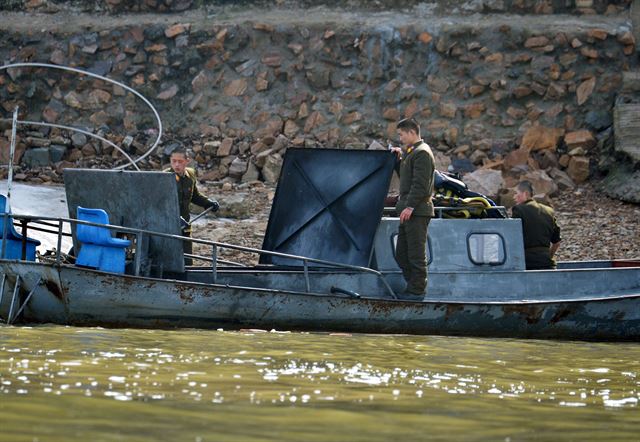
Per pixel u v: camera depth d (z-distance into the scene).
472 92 89.94
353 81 92.00
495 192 80.62
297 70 92.75
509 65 90.25
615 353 39.78
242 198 77.00
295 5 97.50
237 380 27.70
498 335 44.31
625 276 47.12
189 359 31.62
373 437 21.09
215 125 91.81
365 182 45.94
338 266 43.38
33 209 72.62
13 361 29.38
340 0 96.81
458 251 45.88
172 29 95.00
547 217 48.19
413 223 43.09
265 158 86.50
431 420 23.28
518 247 46.72
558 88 89.12
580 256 66.19
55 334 36.97
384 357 34.78
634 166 83.00
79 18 98.94
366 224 45.28
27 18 99.19
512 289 46.03
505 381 30.25
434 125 89.38
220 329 41.34
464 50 91.19
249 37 94.19
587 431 22.75
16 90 94.50
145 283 40.22
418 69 91.50
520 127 88.38
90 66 95.12
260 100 92.19
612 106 88.44
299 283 44.31
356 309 42.38
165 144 91.06
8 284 40.00
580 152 86.31
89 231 40.75
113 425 21.00
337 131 90.12
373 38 92.50
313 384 27.66
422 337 42.19
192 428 21.05
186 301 40.72
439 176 48.25
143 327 40.59
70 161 90.25
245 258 63.94
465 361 34.81
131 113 93.44
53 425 20.72
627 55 89.88
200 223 71.50
